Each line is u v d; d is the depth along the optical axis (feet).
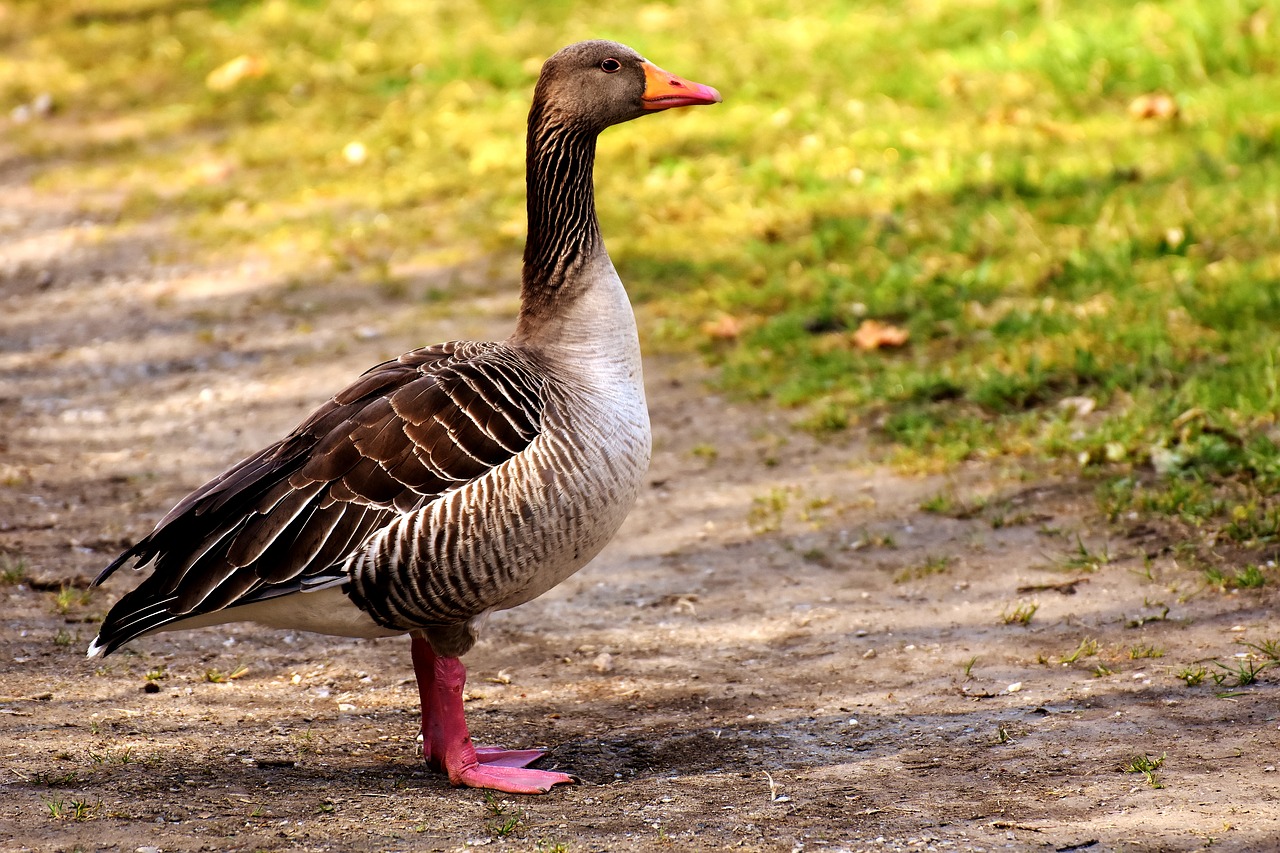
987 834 21.20
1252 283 44.70
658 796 23.52
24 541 37.09
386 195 66.54
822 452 41.68
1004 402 41.73
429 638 24.67
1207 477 35.37
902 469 39.42
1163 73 64.28
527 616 33.76
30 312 58.13
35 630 31.50
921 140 62.90
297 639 32.40
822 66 73.10
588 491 24.61
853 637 31.09
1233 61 64.13
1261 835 20.44
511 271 58.08
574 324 26.55
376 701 28.81
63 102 81.82
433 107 75.31
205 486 24.27
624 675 30.04
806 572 34.83
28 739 25.29
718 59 75.46
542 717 27.94
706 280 54.29
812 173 61.57
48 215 67.92
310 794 23.45
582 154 27.48
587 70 27.58
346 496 23.36
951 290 49.52
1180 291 45.19
